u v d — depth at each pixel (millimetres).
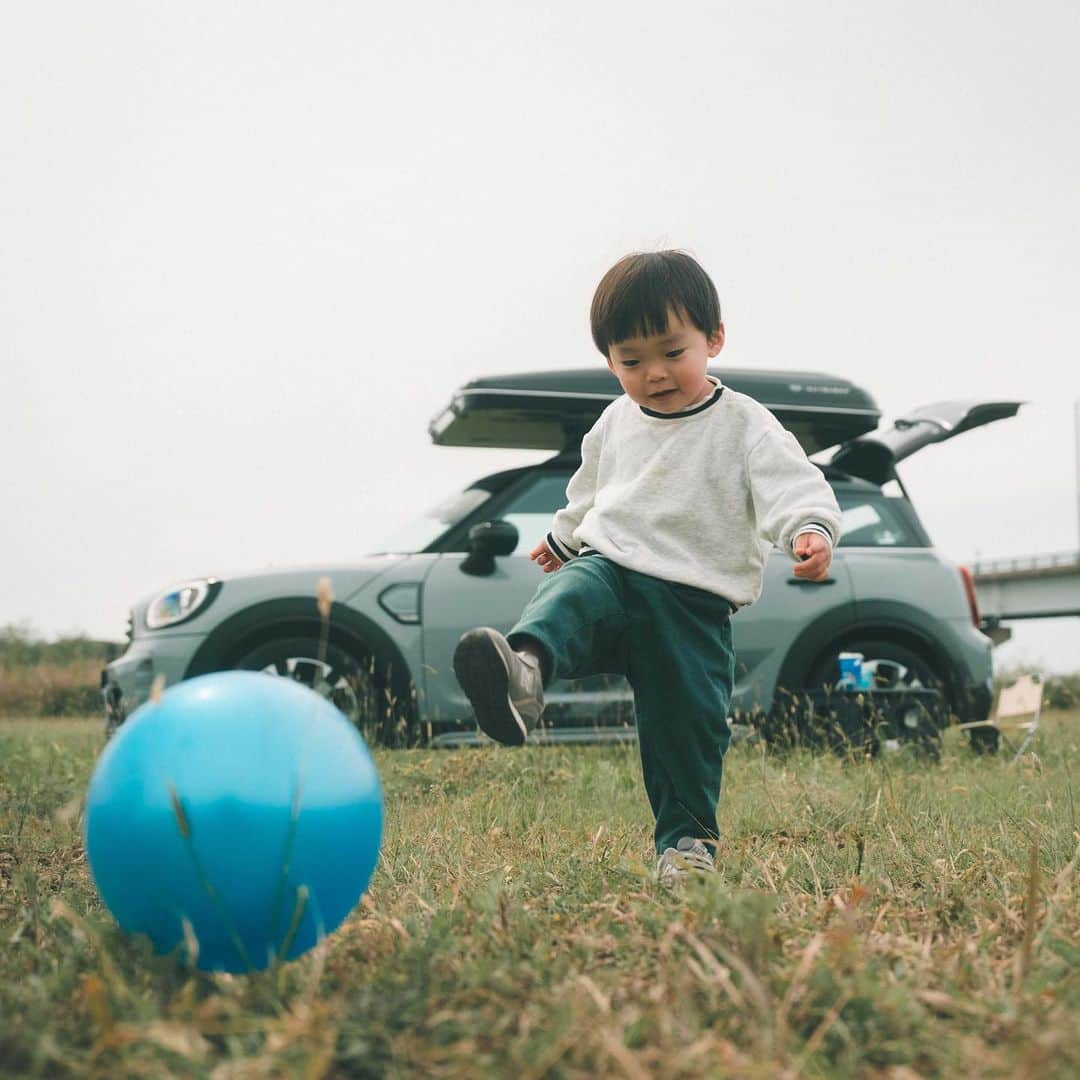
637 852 3186
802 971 1733
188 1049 1442
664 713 2809
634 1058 1471
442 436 7020
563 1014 1578
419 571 6367
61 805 4418
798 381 6754
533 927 2137
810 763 5684
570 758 5766
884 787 4477
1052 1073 1435
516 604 6375
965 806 4074
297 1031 1498
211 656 6121
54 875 3080
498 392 6457
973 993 1799
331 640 6285
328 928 1953
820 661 6684
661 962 1906
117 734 1944
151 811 1801
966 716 6746
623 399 3125
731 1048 1515
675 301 2762
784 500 2732
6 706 14969
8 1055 1520
